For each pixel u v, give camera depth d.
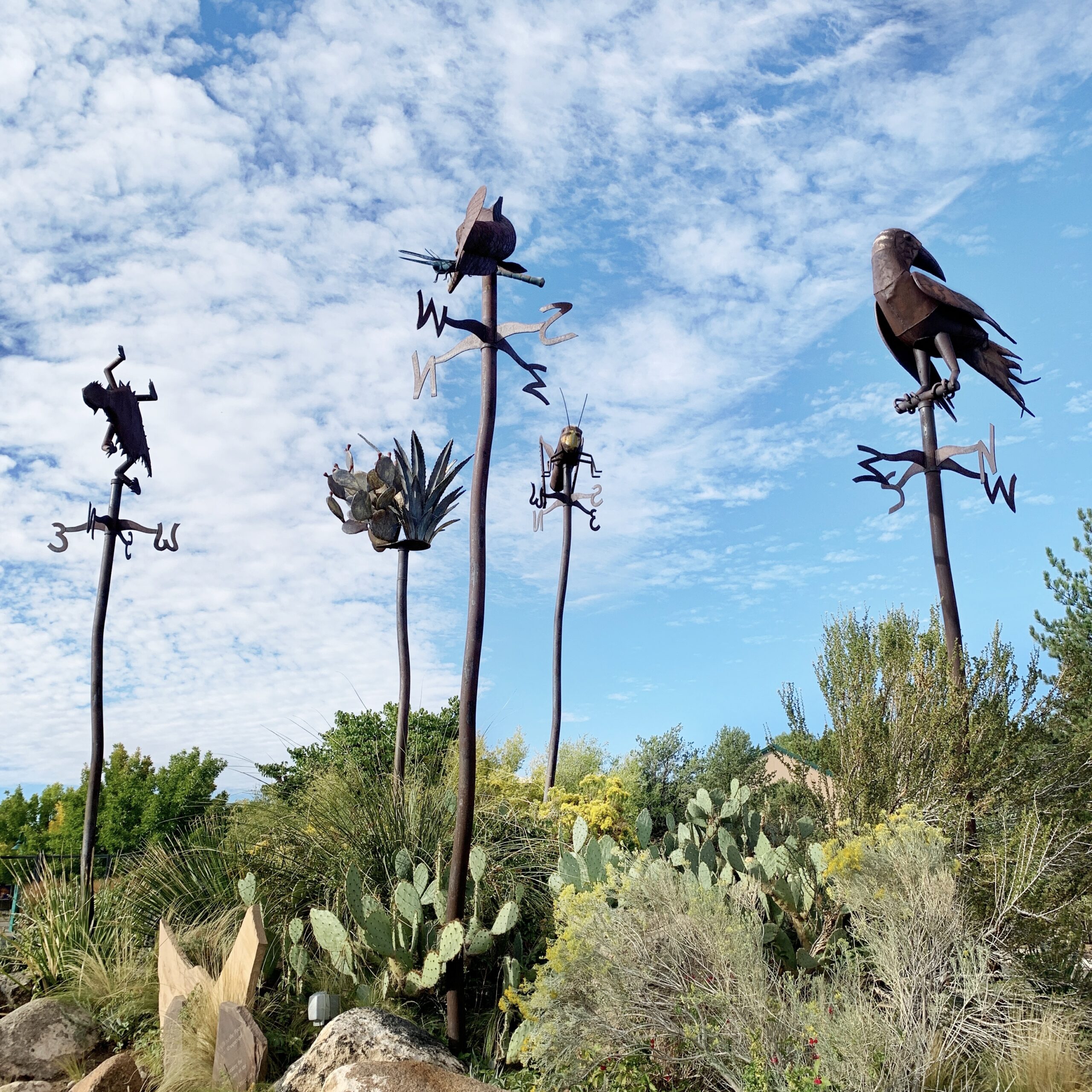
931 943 5.12
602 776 10.23
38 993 7.11
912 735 6.76
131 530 8.97
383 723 12.41
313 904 7.18
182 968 6.28
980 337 7.95
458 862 6.11
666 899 5.34
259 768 10.42
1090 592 11.98
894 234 7.96
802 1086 4.16
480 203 6.43
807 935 6.33
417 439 10.26
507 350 6.82
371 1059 4.90
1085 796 6.49
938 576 7.52
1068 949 5.57
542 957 6.60
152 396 9.33
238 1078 5.29
